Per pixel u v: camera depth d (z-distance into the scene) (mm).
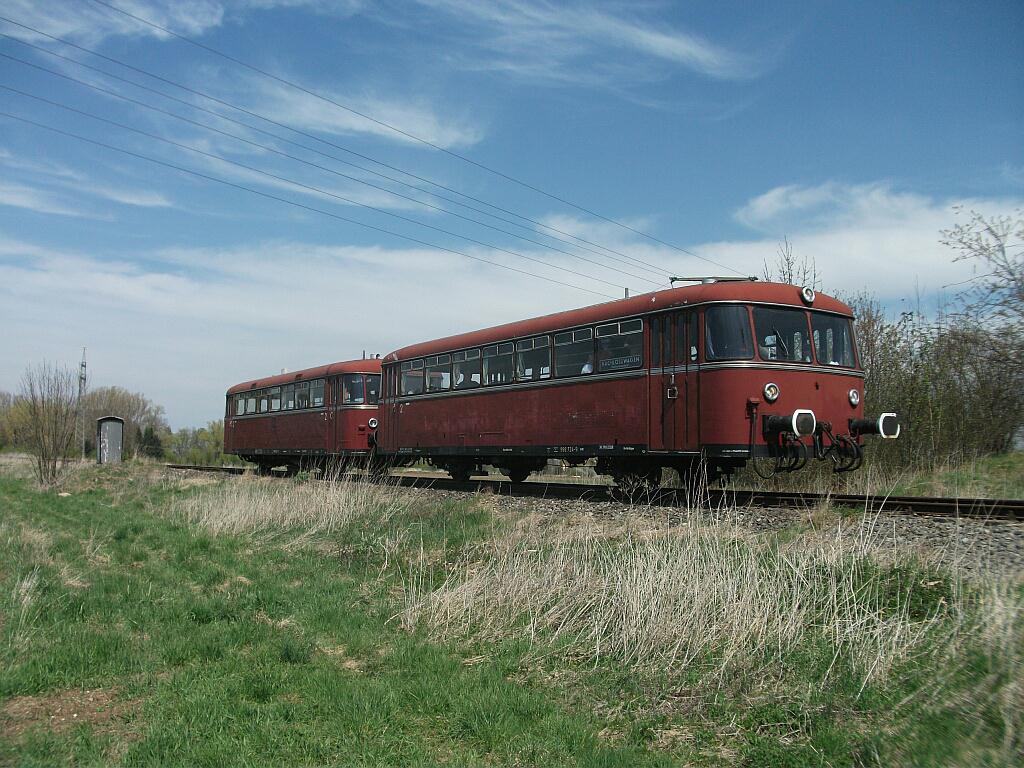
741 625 6746
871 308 20391
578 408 16344
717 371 13633
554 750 5035
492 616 7910
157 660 6723
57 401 25359
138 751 4855
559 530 11398
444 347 20891
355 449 25484
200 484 23453
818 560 8156
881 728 4938
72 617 7949
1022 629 5719
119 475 27031
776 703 5543
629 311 15266
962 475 15992
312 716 5578
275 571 10852
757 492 14180
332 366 26938
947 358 18016
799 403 13969
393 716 5570
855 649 6168
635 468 16188
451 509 14453
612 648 6832
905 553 8383
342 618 8172
